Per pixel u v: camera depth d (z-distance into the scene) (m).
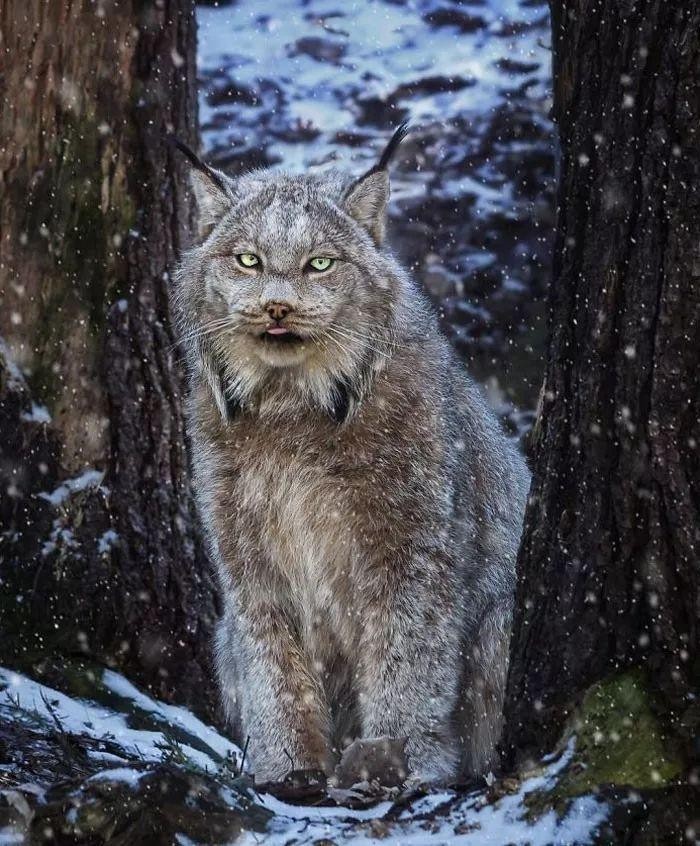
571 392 8.72
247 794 8.51
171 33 14.31
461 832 7.95
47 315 13.54
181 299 11.30
